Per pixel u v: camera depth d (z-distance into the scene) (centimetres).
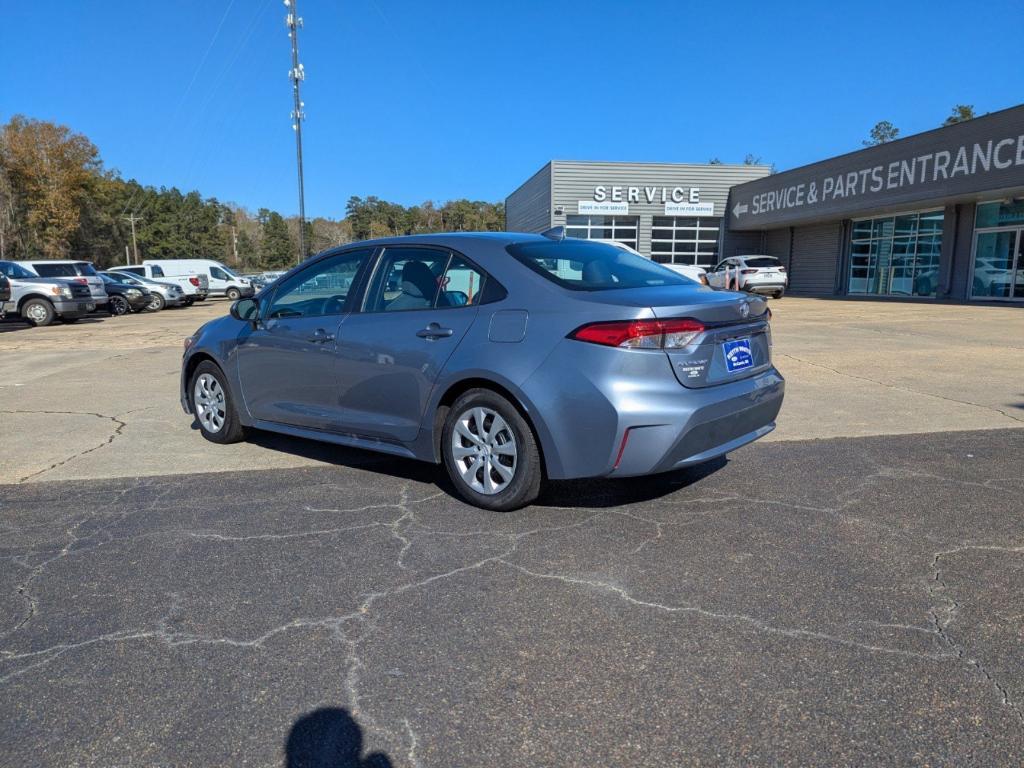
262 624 292
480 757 212
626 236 3388
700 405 365
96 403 773
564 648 269
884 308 1973
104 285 2292
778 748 213
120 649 275
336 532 388
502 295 405
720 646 269
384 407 449
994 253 2191
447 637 279
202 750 217
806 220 2873
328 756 214
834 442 555
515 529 387
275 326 518
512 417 389
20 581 335
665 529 384
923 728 221
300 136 3619
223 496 453
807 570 331
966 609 293
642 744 216
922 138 2161
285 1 3450
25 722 231
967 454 516
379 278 469
